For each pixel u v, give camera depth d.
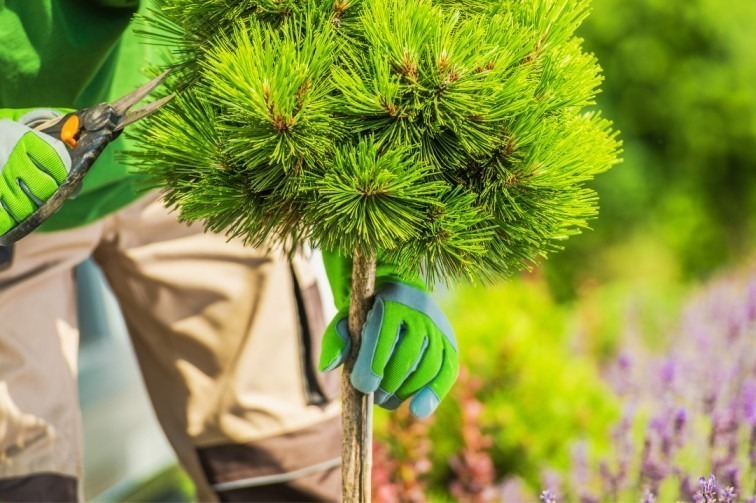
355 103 1.81
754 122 9.26
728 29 9.16
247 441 2.53
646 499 2.25
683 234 9.28
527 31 1.88
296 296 2.54
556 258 8.63
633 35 9.12
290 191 1.84
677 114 9.24
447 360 1.99
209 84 1.88
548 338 4.34
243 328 2.52
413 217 1.83
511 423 3.24
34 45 2.08
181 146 1.86
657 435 2.45
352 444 1.98
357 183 1.82
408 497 2.83
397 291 1.99
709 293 4.92
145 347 2.59
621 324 5.65
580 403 3.43
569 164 1.89
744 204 9.66
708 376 2.83
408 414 2.87
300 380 2.55
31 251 2.41
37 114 1.94
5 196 1.88
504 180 1.87
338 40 1.84
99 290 5.07
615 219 9.10
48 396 2.44
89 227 2.45
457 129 1.83
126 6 2.10
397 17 1.82
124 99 1.89
